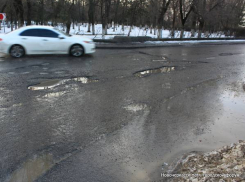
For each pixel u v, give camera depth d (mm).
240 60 12336
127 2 30859
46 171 2916
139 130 4047
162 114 4750
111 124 4219
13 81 6418
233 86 7066
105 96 5637
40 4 27312
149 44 18391
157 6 35531
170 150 3496
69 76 7223
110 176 2881
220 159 3064
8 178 2771
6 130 3822
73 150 3379
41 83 6383
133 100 5457
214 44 22125
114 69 8562
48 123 4137
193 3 23797
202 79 7805
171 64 10227
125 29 40812
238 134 4082
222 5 26469
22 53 10008
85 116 4488
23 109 4652
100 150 3414
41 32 10227
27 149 3340
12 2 17359
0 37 9797
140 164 3141
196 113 4879
